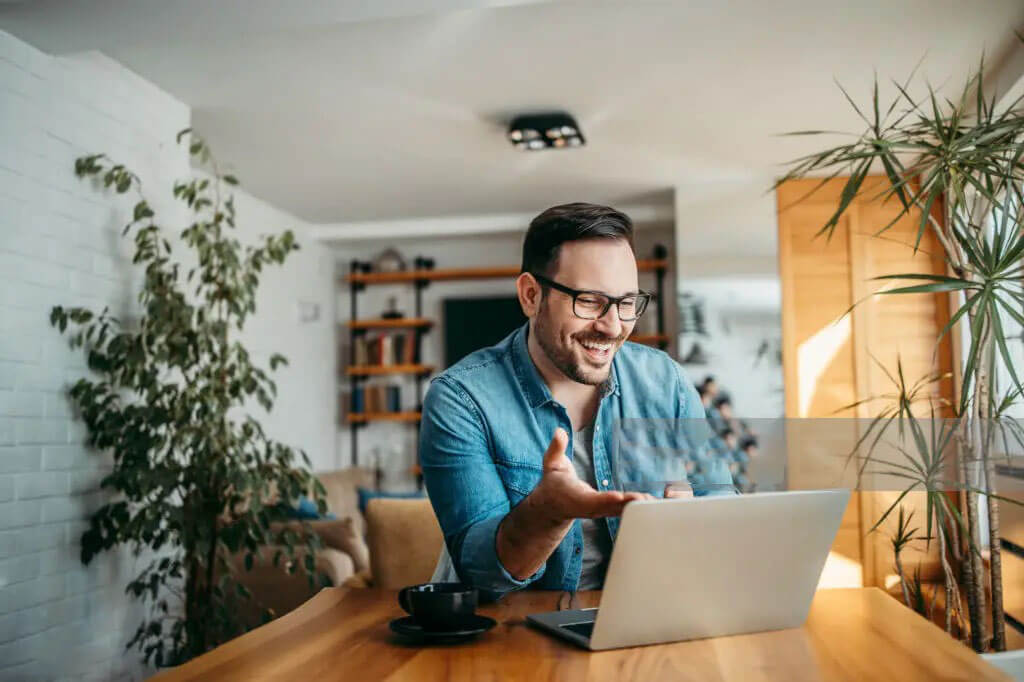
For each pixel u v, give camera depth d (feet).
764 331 17.56
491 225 21.48
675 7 10.24
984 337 6.44
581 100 13.32
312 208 20.44
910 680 3.10
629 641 3.54
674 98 13.24
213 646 10.97
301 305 21.77
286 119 13.97
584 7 10.22
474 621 3.77
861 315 16.99
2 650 9.41
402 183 18.13
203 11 9.38
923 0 10.14
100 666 10.89
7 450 9.57
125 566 11.45
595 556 4.84
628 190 18.78
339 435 23.88
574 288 4.40
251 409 19.24
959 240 6.63
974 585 6.28
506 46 11.29
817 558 3.80
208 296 11.55
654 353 5.35
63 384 10.38
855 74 12.29
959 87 12.67
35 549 9.89
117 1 9.14
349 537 12.71
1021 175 7.14
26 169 10.00
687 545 3.44
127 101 11.82
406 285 23.95
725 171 17.34
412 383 23.80
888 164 7.17
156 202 12.32
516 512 3.82
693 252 17.95
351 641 3.74
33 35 9.90
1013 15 10.52
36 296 10.05
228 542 10.69
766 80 12.53
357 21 10.53
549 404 4.80
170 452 10.76
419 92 12.87
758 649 3.53
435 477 4.60
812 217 17.47
